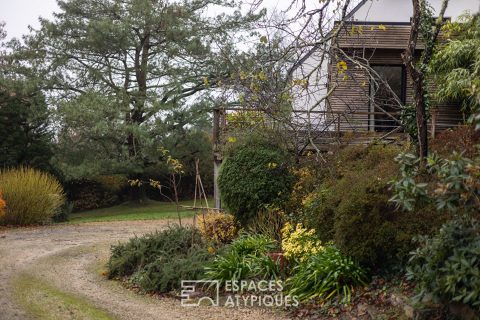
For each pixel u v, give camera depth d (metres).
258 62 9.38
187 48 23.50
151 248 10.01
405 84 15.98
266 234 10.02
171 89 25.20
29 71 25.77
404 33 14.96
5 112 26.23
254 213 10.84
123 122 24.39
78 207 30.25
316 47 8.38
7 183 18.86
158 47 26.09
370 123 15.28
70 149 25.70
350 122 12.70
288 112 10.29
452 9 17.50
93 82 26.17
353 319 6.55
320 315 6.89
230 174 11.14
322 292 7.23
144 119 26.47
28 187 18.95
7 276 9.57
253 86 9.25
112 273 9.88
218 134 14.02
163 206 29.09
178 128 25.78
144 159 26.98
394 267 6.95
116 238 15.09
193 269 8.84
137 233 16.17
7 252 12.35
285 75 9.18
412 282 6.52
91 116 23.38
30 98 26.31
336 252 7.56
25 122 27.05
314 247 8.15
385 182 7.11
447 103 15.26
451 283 5.12
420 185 5.53
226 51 18.83
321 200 8.87
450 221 5.71
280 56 8.64
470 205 5.18
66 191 29.88
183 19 23.98
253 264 8.64
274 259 8.53
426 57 9.52
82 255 12.19
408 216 6.88
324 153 12.22
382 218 7.03
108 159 25.17
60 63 25.55
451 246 5.41
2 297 8.01
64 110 23.34
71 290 8.80
